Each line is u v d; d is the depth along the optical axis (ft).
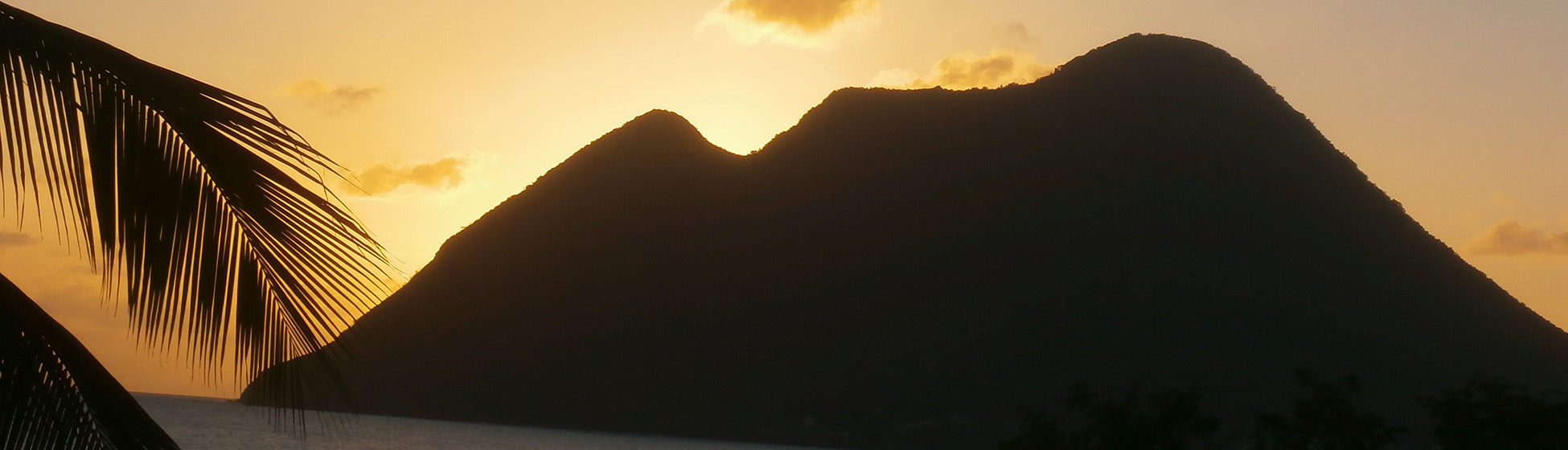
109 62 12.28
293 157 12.35
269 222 12.50
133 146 12.28
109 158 12.26
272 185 12.42
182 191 12.33
